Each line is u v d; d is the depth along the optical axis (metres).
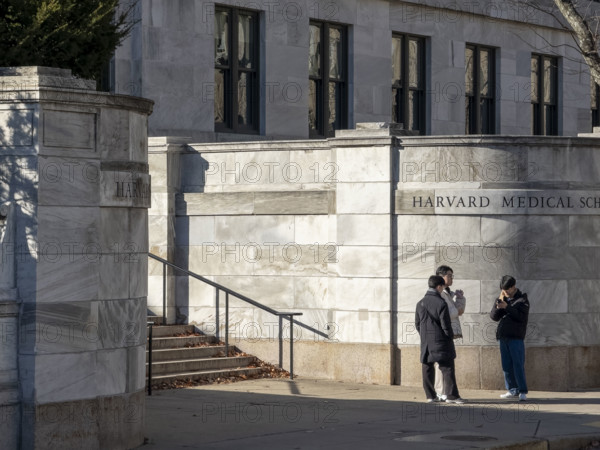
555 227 21.69
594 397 20.45
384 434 15.75
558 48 37.38
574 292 21.89
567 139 21.70
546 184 21.61
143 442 14.79
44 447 13.22
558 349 21.69
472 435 15.72
